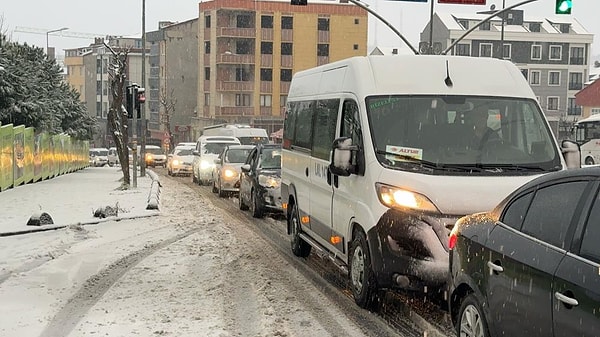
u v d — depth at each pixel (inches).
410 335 274.1
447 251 271.9
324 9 2728.8
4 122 1103.6
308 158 411.8
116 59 1019.3
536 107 324.5
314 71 427.5
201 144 1153.4
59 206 690.8
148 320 290.4
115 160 2169.0
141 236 514.3
